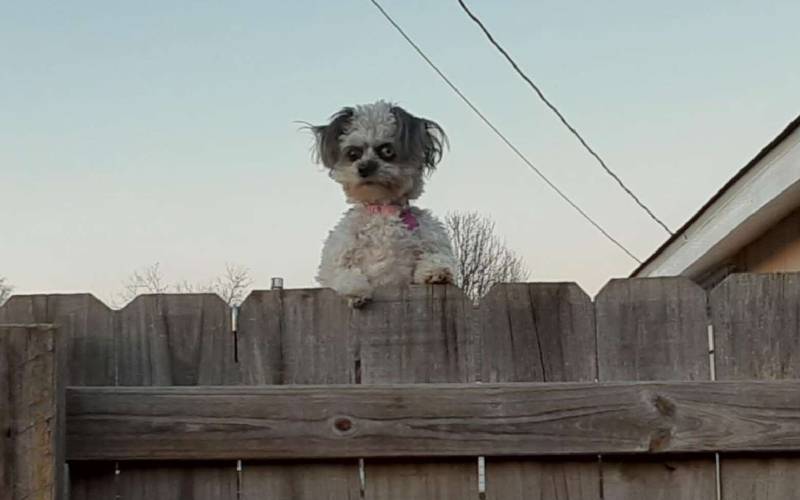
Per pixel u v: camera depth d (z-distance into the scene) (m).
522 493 1.82
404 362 1.88
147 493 1.83
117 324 1.90
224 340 1.90
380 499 1.82
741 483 1.82
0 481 1.67
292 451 1.80
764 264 4.07
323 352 1.89
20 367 1.69
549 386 1.81
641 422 1.80
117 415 1.80
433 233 3.02
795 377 1.85
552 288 1.90
